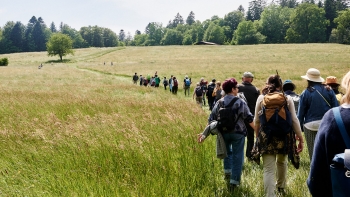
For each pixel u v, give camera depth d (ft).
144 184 12.45
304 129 16.51
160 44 629.51
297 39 452.76
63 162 15.39
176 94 73.56
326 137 5.75
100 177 13.23
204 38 557.33
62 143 18.53
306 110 16.26
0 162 15.98
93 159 15.51
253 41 472.85
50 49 300.61
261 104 13.52
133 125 21.22
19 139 20.22
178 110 32.71
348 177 5.11
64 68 187.32
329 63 168.14
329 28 488.44
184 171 14.21
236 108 14.48
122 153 16.19
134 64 210.79
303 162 18.56
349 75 6.02
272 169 13.00
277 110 12.62
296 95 20.72
